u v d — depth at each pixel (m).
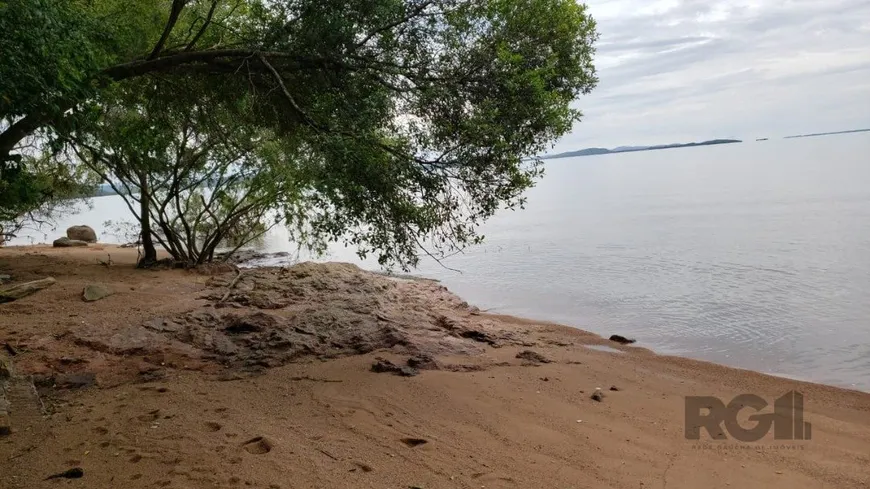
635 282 15.54
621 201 44.91
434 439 5.40
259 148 13.15
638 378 7.76
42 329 8.46
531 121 7.15
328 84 7.99
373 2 7.28
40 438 5.11
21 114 4.93
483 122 6.95
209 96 9.55
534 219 35.84
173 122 11.78
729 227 24.61
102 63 7.36
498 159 7.00
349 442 5.19
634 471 4.89
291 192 14.70
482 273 18.47
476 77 7.43
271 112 8.95
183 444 4.96
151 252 16.83
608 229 27.59
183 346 8.03
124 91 10.20
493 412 6.23
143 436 5.14
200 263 16.95
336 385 6.86
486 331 9.95
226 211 18.28
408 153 7.41
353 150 6.89
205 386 6.66
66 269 15.47
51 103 5.02
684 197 42.16
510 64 7.12
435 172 7.29
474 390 6.91
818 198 32.84
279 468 4.55
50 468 4.52
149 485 4.23
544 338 10.12
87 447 4.91
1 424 5.23
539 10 7.43
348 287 12.22
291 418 5.73
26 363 7.07
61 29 5.11
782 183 45.94
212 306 10.29
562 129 7.18
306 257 24.27
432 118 7.55
